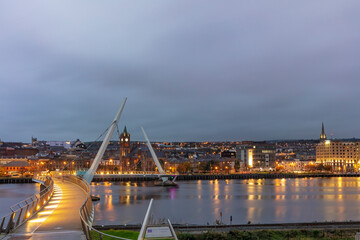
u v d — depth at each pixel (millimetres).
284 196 153125
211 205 124438
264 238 69875
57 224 31953
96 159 155500
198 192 173125
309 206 121438
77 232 28547
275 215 103938
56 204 46062
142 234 29062
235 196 153875
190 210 112688
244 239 68875
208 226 80500
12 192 178625
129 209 113438
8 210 114125
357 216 102375
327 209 114812
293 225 82625
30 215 35906
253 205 124062
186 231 76062
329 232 74562
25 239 26172
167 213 107125
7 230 28422
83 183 69750
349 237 70688
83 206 32688
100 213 105500
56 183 96000
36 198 39781
